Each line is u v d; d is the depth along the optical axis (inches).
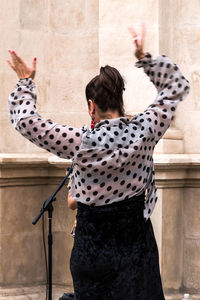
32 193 319.6
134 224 141.6
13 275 314.7
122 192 140.1
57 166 311.1
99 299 142.2
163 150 297.0
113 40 305.0
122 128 140.2
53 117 324.5
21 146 320.8
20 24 319.0
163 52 301.4
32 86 143.2
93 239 140.8
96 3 317.1
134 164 139.6
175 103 143.7
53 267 325.4
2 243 309.9
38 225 323.9
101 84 145.2
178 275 306.3
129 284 140.8
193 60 307.4
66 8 323.0
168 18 306.3
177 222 304.7
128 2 301.7
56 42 324.8
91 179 138.5
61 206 322.3
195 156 302.2
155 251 145.4
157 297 144.9
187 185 305.9
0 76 317.1
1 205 307.9
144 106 299.1
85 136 137.5
